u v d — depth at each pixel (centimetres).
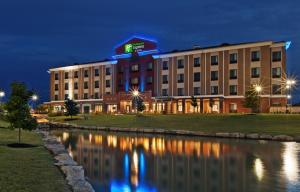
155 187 1675
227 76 7894
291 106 7025
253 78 7544
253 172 2020
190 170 2116
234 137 4619
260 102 7256
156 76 9156
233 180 1805
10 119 2856
